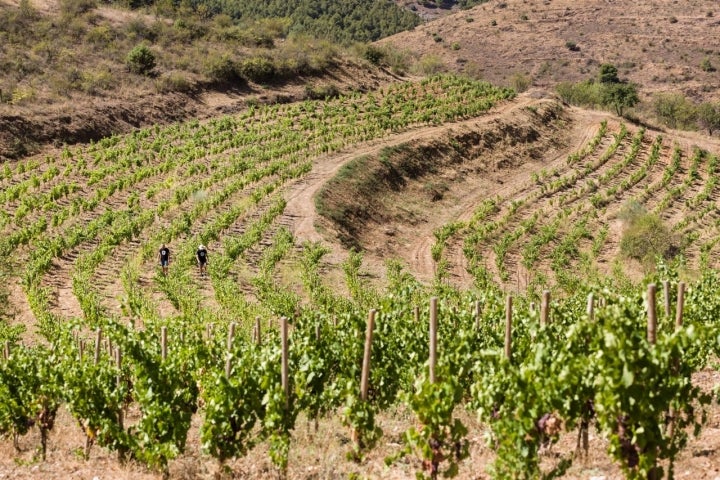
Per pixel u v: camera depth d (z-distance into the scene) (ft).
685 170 205.26
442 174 187.73
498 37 504.02
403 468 32.14
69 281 101.04
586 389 27.17
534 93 265.13
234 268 112.88
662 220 168.04
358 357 39.29
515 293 118.42
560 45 477.36
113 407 36.83
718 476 27.12
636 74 424.87
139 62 209.26
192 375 41.78
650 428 24.70
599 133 227.20
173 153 166.61
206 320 72.74
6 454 40.73
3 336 67.87
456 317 48.73
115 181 146.20
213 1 577.02
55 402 39.99
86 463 37.42
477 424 37.83
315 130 199.82
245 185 153.99
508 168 201.98
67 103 177.17
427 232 158.20
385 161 177.27
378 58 276.41
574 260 146.10
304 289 104.99
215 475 33.01
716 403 37.52
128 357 38.37
